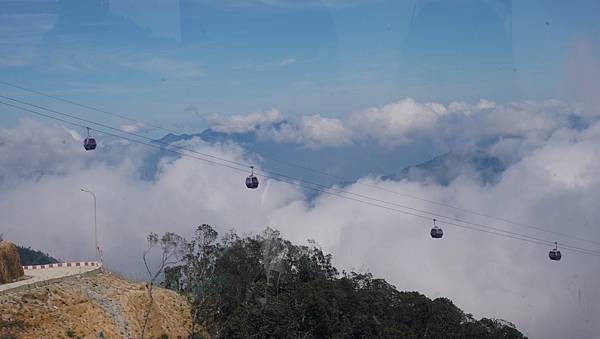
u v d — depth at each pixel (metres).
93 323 57.50
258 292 73.44
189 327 67.06
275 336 66.50
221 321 69.69
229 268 75.06
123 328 59.50
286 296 72.69
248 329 66.50
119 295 63.72
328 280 76.31
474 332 75.81
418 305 75.94
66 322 55.62
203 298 70.50
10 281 60.72
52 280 61.03
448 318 75.44
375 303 74.06
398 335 68.56
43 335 52.44
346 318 69.62
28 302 55.66
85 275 65.62
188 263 73.31
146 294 67.00
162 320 65.12
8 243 62.69
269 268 76.69
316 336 68.56
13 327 51.50
